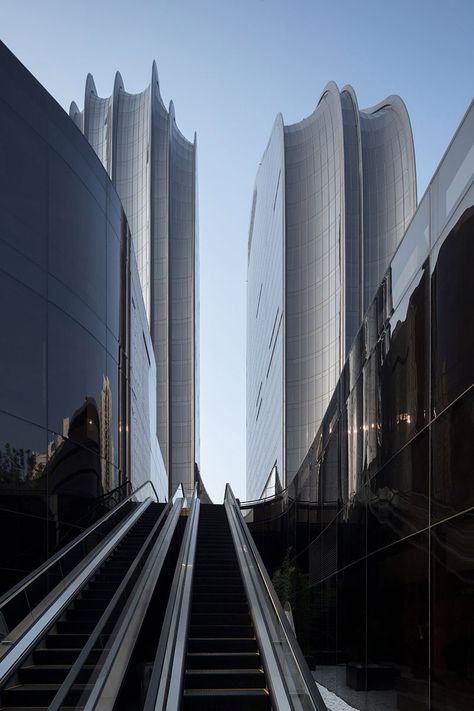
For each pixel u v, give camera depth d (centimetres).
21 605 1062
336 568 1805
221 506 2673
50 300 1590
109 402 1986
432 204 1031
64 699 691
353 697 1502
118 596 1032
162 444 9438
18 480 1400
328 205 8531
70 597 1119
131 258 2409
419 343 1081
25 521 1418
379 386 1367
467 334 863
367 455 1470
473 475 833
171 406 9706
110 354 2014
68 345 1673
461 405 878
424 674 988
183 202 10962
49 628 1037
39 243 1555
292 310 8556
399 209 8281
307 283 8569
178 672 924
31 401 1473
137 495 2303
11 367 1405
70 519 1644
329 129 8756
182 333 10306
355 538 1564
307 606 2286
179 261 10631
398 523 1177
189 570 1378
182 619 1104
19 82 1527
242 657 1084
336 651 1741
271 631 1085
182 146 11406
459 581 865
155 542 1619
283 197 9062
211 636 1238
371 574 1381
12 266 1437
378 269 8138
